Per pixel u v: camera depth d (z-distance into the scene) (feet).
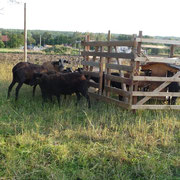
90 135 19.10
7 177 13.73
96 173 14.55
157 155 16.88
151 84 27.20
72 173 14.48
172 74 27.14
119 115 23.84
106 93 28.66
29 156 15.76
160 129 21.45
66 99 29.81
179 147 18.26
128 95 24.57
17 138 17.67
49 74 28.84
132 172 14.79
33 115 23.39
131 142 18.65
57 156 15.71
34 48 136.77
